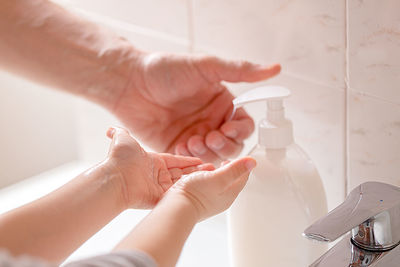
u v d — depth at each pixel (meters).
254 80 0.84
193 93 0.91
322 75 0.81
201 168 0.78
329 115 0.82
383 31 0.75
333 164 0.83
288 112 0.86
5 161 1.15
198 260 0.90
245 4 0.85
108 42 0.94
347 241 0.71
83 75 0.96
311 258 0.75
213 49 0.90
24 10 0.95
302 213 0.74
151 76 0.91
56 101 1.17
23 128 1.17
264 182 0.75
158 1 0.93
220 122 0.92
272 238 0.75
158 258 0.62
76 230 0.69
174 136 0.95
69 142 1.19
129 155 0.74
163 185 0.77
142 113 0.95
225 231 0.96
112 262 0.58
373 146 0.79
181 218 0.66
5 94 1.13
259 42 0.85
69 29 0.95
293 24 0.82
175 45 0.94
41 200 0.70
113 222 1.01
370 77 0.77
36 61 0.96
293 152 0.76
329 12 0.78
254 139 0.91
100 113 1.09
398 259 0.69
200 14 0.90
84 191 0.71
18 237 0.67
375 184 0.70
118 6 0.98
